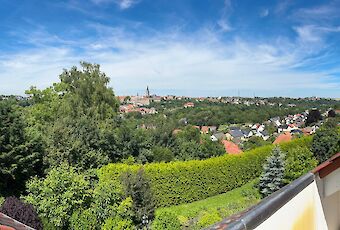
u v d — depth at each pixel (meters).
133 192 18.92
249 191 28.44
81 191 17.23
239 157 30.56
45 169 25.44
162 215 17.39
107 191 17.89
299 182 2.91
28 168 24.03
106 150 31.92
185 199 26.47
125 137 33.50
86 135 30.62
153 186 25.17
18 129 23.75
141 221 18.72
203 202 26.56
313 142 32.84
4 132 23.05
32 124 35.78
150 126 41.12
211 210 22.97
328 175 3.28
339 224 3.68
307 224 3.03
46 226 16.36
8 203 15.30
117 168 25.00
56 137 27.03
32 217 15.27
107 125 38.16
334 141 30.69
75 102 39.09
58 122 30.77
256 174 32.47
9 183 23.95
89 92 41.06
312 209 3.13
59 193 16.86
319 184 3.30
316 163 25.75
